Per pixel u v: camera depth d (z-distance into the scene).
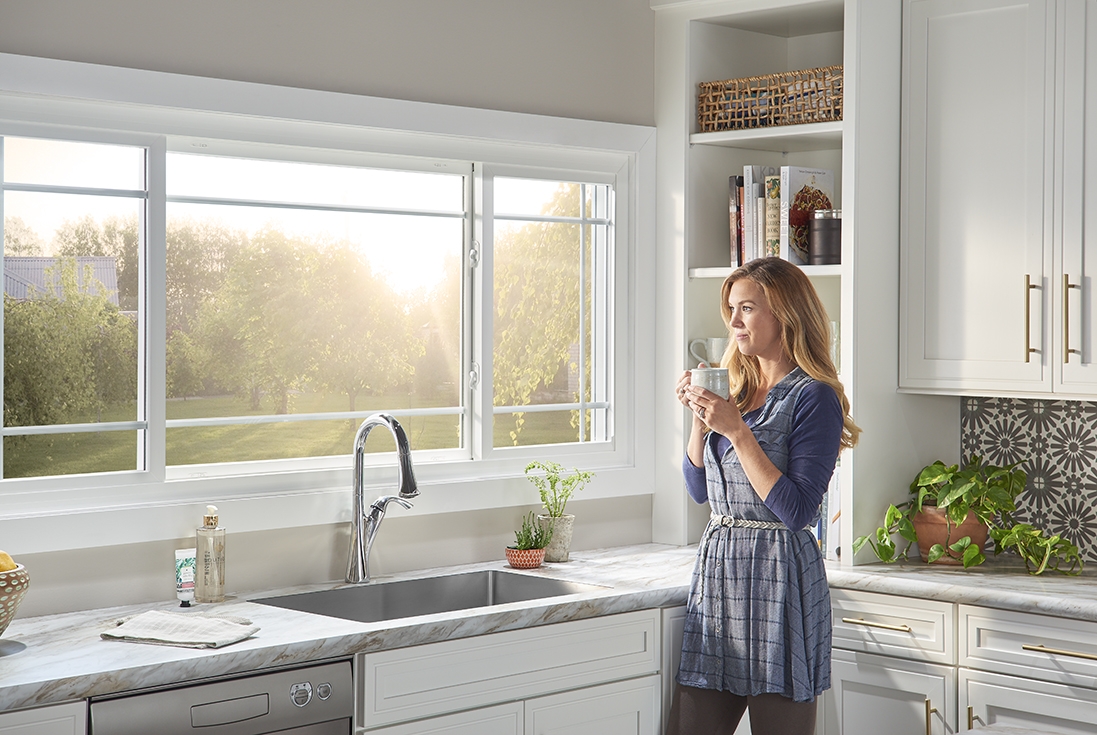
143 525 2.59
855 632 3.00
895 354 3.20
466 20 3.12
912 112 3.17
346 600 2.80
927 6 3.13
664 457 3.49
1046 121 2.93
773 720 2.57
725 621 2.62
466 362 3.25
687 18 3.43
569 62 3.33
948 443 3.41
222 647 2.19
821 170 3.31
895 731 2.94
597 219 3.48
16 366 2.52
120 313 2.65
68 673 2.00
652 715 2.81
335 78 2.89
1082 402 3.24
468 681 2.48
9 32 2.43
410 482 2.77
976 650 2.80
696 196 3.47
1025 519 3.34
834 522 3.16
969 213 3.06
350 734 2.33
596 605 2.67
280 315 2.96
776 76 3.29
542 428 3.39
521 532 3.25
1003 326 3.01
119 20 2.56
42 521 2.45
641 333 3.48
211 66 2.70
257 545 2.78
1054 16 2.91
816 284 3.59
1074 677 2.65
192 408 2.82
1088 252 2.87
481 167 3.21
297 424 2.98
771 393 2.61
